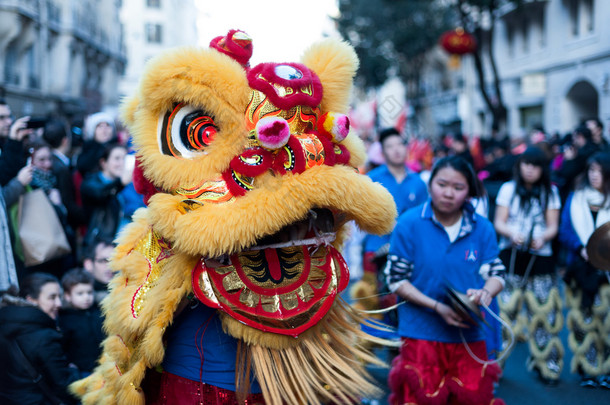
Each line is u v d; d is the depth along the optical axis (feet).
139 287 8.00
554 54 72.95
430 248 12.07
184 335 8.23
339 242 8.86
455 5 72.18
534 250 17.53
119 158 18.02
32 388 11.62
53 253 15.30
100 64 123.85
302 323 7.60
